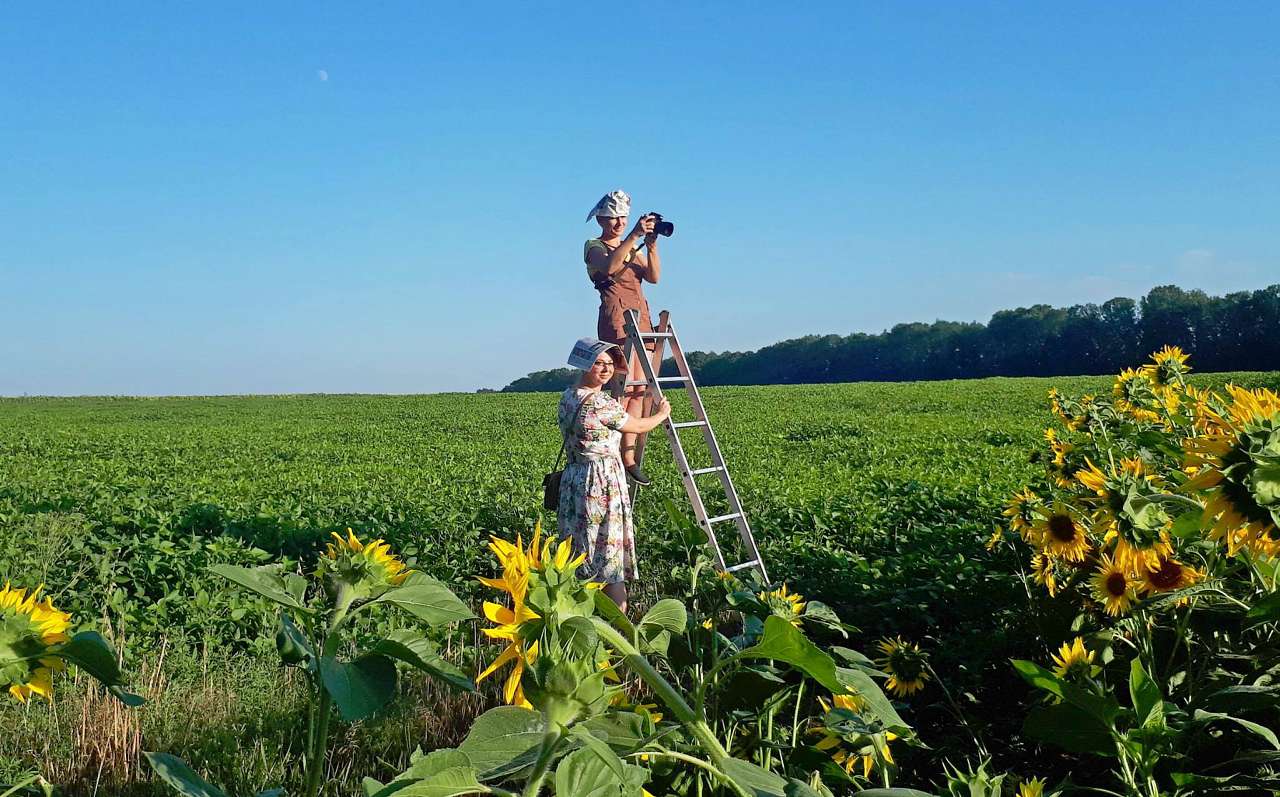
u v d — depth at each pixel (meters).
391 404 45.25
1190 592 2.78
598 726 1.22
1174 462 3.84
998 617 4.89
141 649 5.54
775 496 10.65
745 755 2.57
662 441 20.34
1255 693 2.41
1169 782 2.48
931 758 3.73
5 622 1.34
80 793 3.90
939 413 27.67
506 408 38.75
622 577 5.91
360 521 9.93
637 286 6.86
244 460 19.66
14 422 37.50
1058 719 2.17
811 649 1.26
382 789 1.10
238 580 1.44
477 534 9.09
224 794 1.30
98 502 11.55
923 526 8.16
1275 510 1.60
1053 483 4.93
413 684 4.73
